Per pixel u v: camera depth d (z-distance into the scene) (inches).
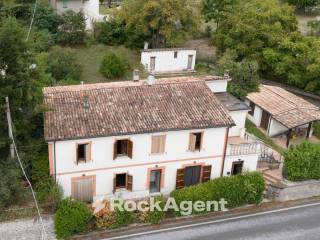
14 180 1202.0
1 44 1186.0
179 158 1358.3
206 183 1350.9
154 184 1396.4
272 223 1333.7
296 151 1477.6
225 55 1977.1
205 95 1425.9
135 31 2373.3
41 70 1475.1
